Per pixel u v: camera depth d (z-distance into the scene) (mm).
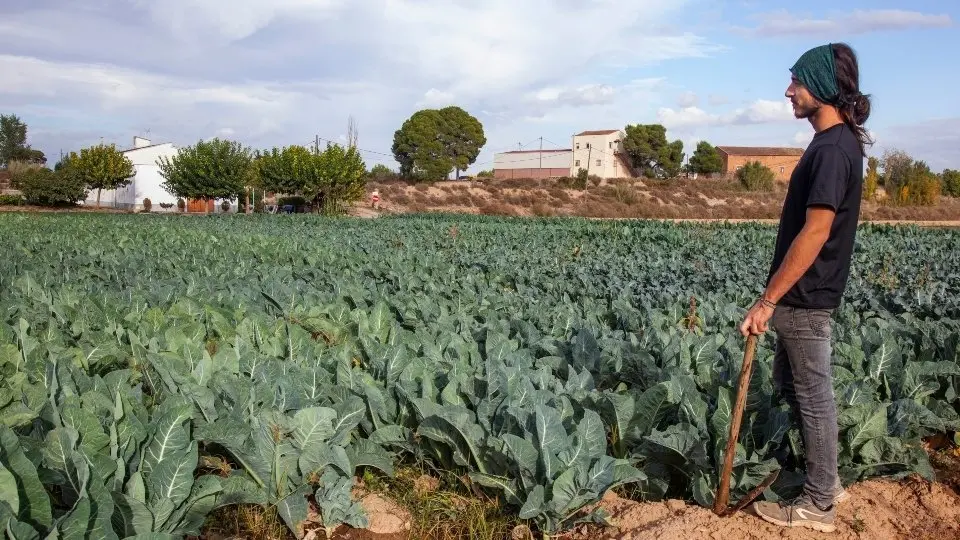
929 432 5246
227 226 29984
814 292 3654
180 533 3500
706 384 5102
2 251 13523
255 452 3965
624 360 5457
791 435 4379
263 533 3926
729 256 17766
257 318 6289
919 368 5461
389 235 23766
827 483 3783
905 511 4262
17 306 6727
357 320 6785
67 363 4715
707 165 89500
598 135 86688
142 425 3768
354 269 12117
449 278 11602
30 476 3068
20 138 102312
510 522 4074
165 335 5672
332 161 51438
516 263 15023
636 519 3924
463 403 4781
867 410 4539
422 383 4773
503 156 95188
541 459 3953
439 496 4328
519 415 4207
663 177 84688
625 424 4445
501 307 8555
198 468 4359
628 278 12453
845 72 3561
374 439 4496
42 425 4020
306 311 7273
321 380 4895
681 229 29016
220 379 4582
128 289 8336
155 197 68938
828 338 3770
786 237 3785
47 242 16578
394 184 70750
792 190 3752
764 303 3656
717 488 4023
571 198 68250
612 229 27625
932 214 62812
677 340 5828
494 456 4180
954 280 13555
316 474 4125
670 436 4125
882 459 4543
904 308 9211
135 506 3275
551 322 7348
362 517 4023
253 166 56594
